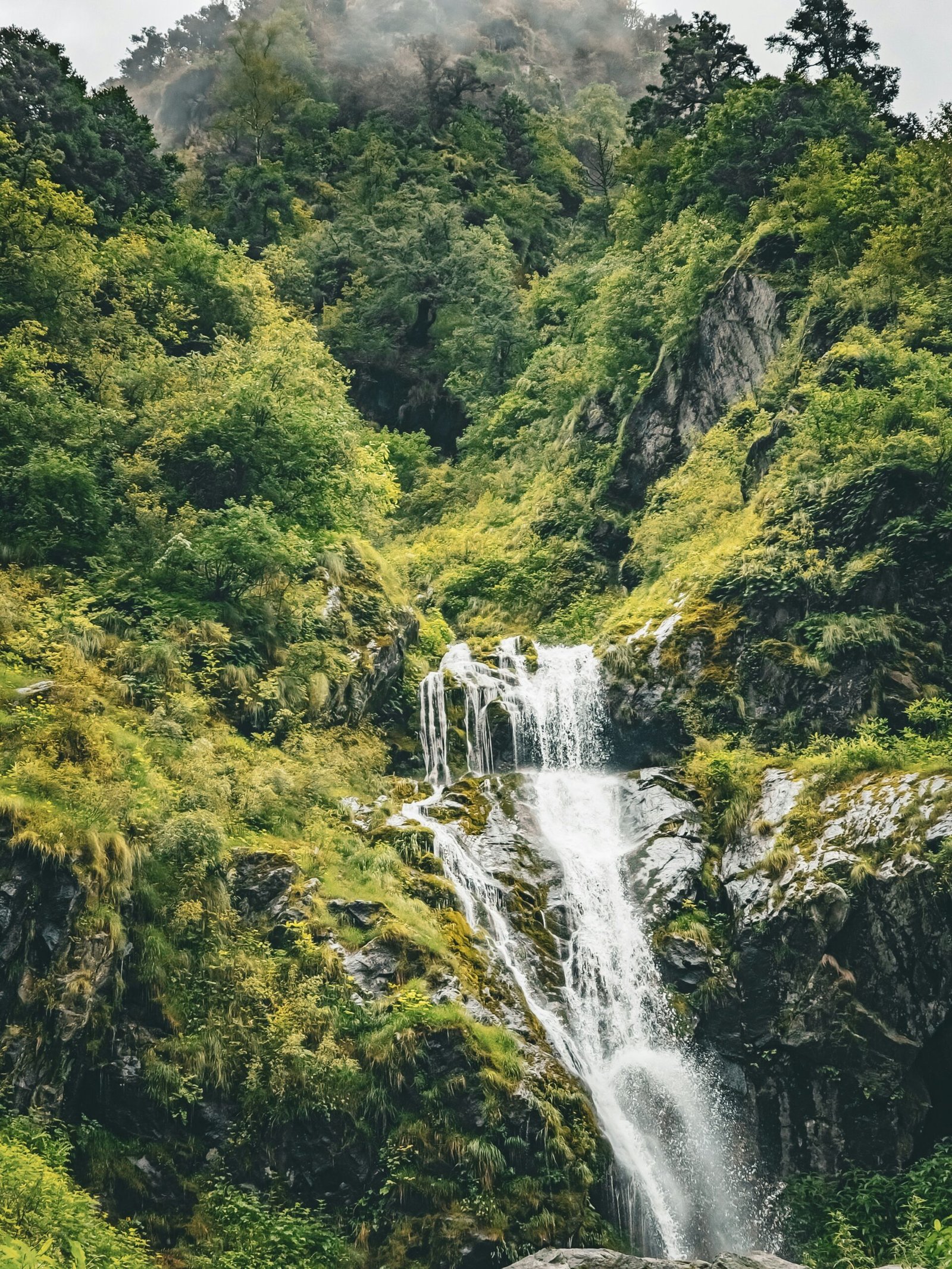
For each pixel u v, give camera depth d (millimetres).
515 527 48219
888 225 42719
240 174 74438
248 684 29484
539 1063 22609
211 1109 20922
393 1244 20406
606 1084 23859
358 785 29703
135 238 47406
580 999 25125
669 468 45031
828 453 34469
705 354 45344
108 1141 20109
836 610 31219
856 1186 22812
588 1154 21781
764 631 31969
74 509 31219
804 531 32812
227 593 30922
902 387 34312
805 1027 24016
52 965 20016
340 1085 21219
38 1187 17281
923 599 30844
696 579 34375
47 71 54781
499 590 44250
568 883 27297
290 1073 21141
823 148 46500
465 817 28578
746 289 44406
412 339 65938
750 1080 24547
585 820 29328
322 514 35469
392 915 23953
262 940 23016
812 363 39562
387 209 71812
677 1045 24891
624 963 25859
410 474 57812
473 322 61562
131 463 33250
